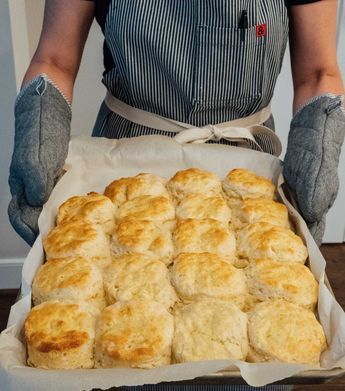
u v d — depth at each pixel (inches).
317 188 39.4
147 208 42.4
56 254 38.0
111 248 39.6
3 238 84.0
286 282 34.9
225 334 31.5
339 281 91.1
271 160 47.1
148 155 47.6
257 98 48.4
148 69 46.9
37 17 75.7
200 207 42.6
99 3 47.6
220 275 35.4
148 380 27.6
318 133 41.8
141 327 31.6
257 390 39.2
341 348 30.9
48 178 40.1
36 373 27.9
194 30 44.4
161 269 36.4
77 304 33.4
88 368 30.9
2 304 85.0
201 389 38.0
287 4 47.6
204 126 48.6
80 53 49.7
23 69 72.9
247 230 39.9
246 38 44.5
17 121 43.2
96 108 84.7
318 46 47.8
